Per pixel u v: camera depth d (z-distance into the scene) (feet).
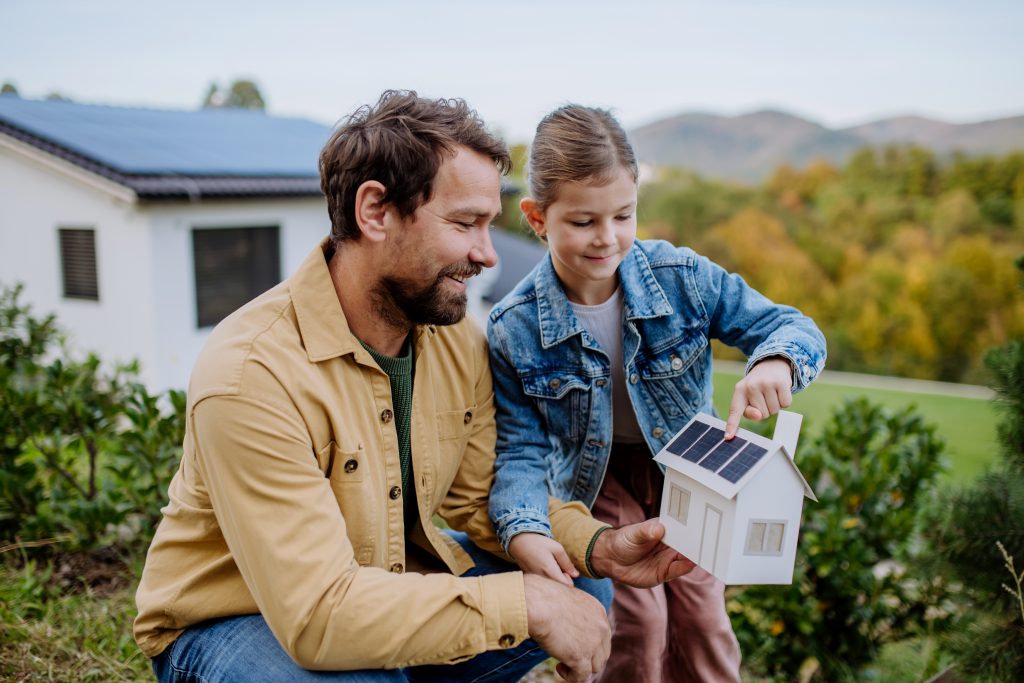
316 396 4.44
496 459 5.92
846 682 8.32
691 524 4.68
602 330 6.14
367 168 4.37
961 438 24.58
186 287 25.03
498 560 5.82
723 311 6.19
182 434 9.40
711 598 6.34
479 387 5.79
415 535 5.51
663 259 6.21
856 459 10.19
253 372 4.25
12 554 9.44
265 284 27.71
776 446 4.24
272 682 4.25
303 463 4.29
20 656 7.02
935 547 6.79
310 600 4.04
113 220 24.29
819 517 9.20
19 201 26.22
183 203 24.52
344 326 4.64
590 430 6.12
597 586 5.70
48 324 12.30
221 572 4.63
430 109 4.53
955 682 6.45
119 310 24.85
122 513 9.09
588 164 5.28
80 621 7.65
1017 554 6.15
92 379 10.21
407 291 4.63
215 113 36.55
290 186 26.78
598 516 6.48
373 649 4.12
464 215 4.51
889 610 8.71
